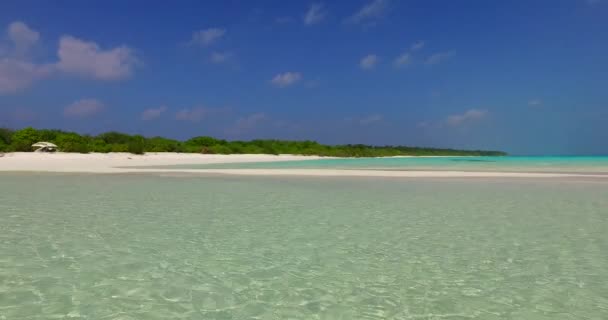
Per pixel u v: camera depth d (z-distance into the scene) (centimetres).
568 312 455
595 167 3544
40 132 5922
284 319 433
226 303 475
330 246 735
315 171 2845
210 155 6112
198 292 509
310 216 1029
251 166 3709
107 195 1405
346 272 591
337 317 441
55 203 1208
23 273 567
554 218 1015
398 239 790
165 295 496
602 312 455
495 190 1638
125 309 453
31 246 709
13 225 883
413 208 1165
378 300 489
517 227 905
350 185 1827
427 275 580
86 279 547
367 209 1144
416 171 2897
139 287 522
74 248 700
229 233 830
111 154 4791
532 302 483
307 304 475
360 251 704
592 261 648
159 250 695
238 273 582
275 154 7788
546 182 2000
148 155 5316
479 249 719
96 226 881
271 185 1809
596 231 865
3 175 2280
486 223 950
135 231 837
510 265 627
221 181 1991
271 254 680
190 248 710
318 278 566
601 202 1291
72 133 6206
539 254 688
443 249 719
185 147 7019
